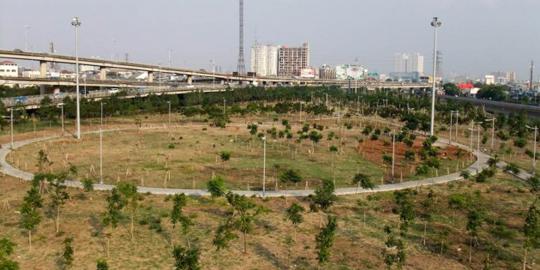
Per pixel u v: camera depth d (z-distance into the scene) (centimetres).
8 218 6825
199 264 5491
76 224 6600
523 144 13400
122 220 6794
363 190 8656
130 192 6819
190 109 19362
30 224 5972
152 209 7281
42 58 19650
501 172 10600
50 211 7106
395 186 9081
